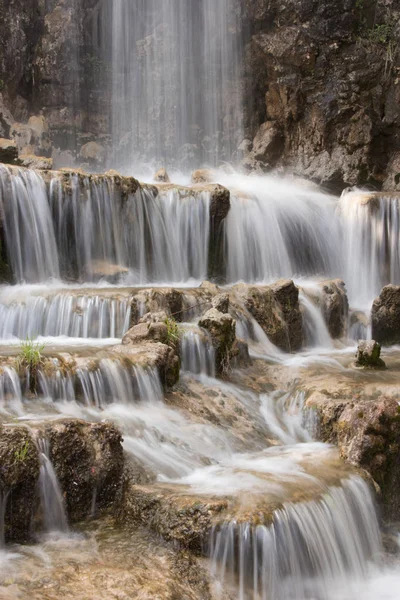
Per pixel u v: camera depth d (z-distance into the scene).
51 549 6.55
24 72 23.06
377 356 12.05
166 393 9.79
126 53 25.58
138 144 25.28
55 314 11.58
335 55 22.45
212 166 24.64
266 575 6.60
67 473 7.11
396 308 14.44
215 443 8.91
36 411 8.04
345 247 18.08
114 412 8.69
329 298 14.70
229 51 24.59
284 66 22.66
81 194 14.25
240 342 11.70
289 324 13.46
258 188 19.45
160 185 15.93
